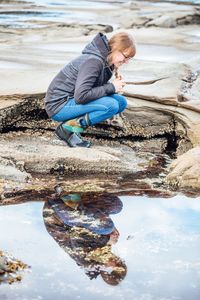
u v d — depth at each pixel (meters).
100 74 6.48
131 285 4.16
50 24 16.33
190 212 5.52
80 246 4.73
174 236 4.98
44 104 7.31
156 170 6.60
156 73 8.84
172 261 4.53
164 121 7.32
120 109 6.84
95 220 5.27
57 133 6.90
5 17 18.02
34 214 5.34
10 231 4.97
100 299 3.98
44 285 4.12
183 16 18.19
